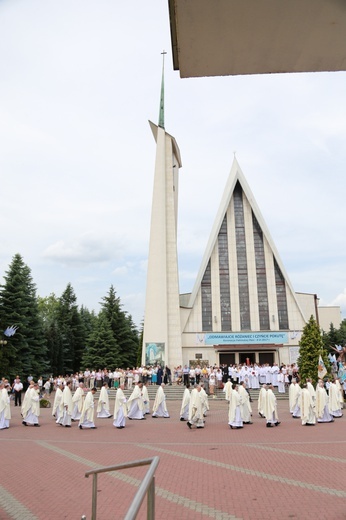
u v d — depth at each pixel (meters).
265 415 18.33
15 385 29.69
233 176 52.38
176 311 45.75
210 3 2.55
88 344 56.34
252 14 2.66
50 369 51.62
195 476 9.41
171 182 49.25
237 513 6.92
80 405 21.61
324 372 30.41
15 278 44.34
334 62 3.23
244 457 11.47
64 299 64.75
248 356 49.88
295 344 48.66
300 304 54.12
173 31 2.85
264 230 51.16
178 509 7.16
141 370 37.31
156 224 47.44
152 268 46.16
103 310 58.97
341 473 9.39
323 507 7.10
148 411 24.58
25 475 9.89
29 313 45.66
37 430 18.11
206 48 3.03
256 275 51.03
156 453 12.30
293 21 2.73
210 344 48.38
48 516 7.01
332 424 18.81
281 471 9.71
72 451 12.93
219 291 50.47
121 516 6.90
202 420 18.06
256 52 3.09
